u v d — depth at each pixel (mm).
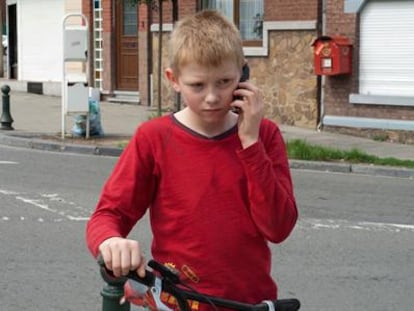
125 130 18766
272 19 19875
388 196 12188
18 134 17734
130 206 3125
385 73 17969
